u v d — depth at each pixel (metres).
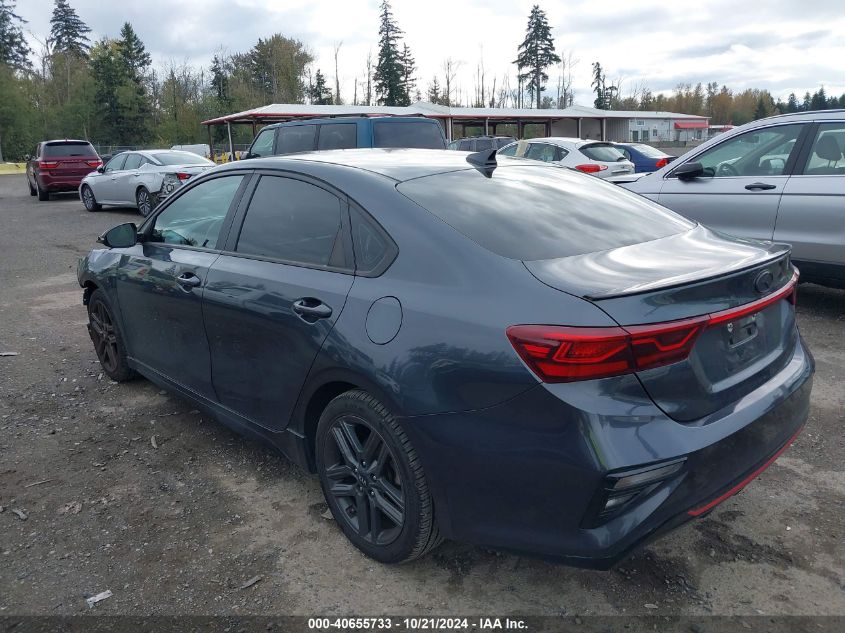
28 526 3.18
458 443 2.36
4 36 88.38
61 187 19.72
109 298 4.53
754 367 2.60
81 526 3.18
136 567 2.88
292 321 2.96
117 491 3.48
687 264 2.54
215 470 3.68
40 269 9.31
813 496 3.27
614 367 2.15
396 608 2.61
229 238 3.54
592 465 2.12
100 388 4.84
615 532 2.17
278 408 3.17
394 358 2.52
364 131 10.34
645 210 3.27
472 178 3.15
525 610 2.58
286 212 3.27
